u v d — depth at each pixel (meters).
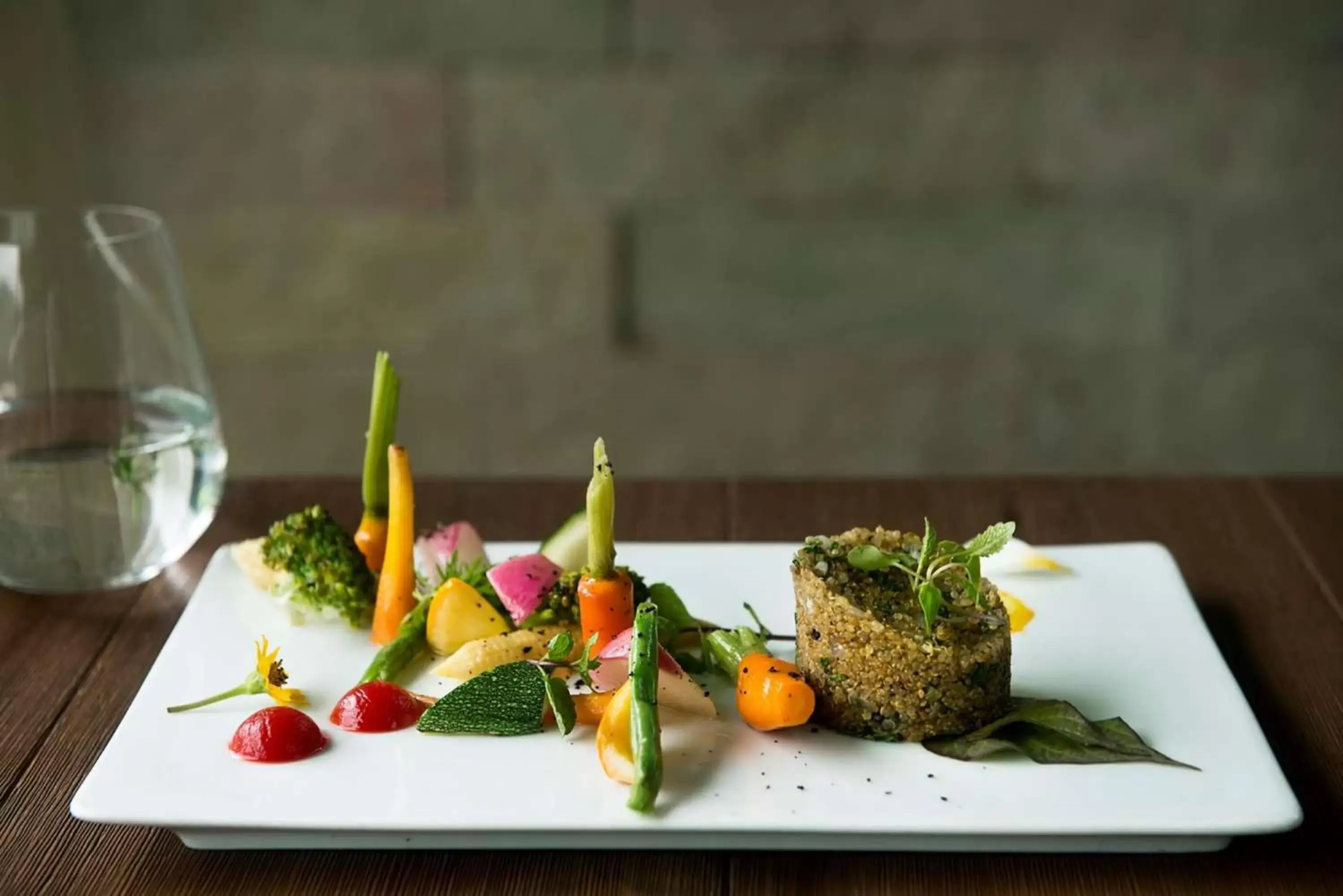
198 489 1.33
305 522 1.23
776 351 2.40
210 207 2.33
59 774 1.07
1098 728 1.01
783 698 1.00
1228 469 2.45
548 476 2.39
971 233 2.33
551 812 0.94
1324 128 2.26
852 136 2.28
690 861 0.95
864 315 2.38
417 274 2.36
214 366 2.42
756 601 1.27
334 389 2.43
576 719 1.04
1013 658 1.15
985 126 2.27
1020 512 1.53
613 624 1.11
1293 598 1.34
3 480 1.26
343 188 2.32
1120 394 2.41
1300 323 2.36
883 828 0.91
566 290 2.37
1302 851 0.95
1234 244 2.33
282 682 1.10
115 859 0.96
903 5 2.22
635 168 2.30
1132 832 0.91
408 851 0.96
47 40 2.25
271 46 2.26
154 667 1.15
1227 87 2.25
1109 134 2.27
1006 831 0.91
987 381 2.41
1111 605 1.24
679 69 2.25
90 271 1.28
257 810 0.94
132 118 2.29
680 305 2.38
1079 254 2.34
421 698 1.10
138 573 1.35
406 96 2.27
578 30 2.24
